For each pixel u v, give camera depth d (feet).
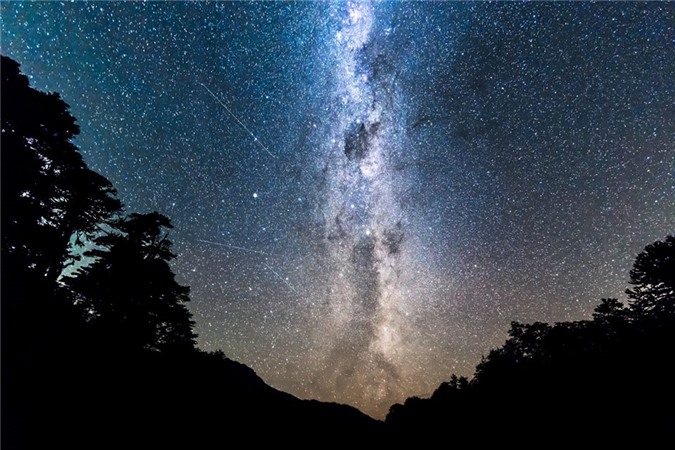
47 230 44.75
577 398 50.88
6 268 40.01
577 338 57.06
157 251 56.13
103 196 48.80
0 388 35.09
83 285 47.60
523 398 56.44
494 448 53.11
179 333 56.08
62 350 42.52
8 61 42.68
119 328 49.08
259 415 71.20
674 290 54.49
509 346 65.31
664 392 46.06
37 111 43.73
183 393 55.47
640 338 52.31
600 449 43.52
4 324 37.58
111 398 43.04
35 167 43.65
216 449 49.24
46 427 35.01
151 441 42.14
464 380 74.59
